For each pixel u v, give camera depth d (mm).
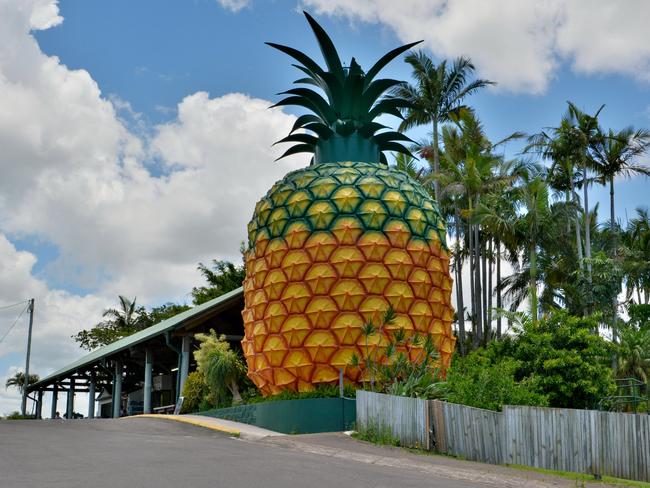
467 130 45969
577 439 15789
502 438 17000
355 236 24922
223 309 34625
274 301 25188
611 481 15422
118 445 17406
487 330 45000
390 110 28422
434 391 21375
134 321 80938
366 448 18500
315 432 22766
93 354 50219
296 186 26219
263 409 24500
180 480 11703
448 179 43875
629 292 51500
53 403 58031
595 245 53000
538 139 45531
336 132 28203
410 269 25250
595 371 28641
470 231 44938
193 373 34875
